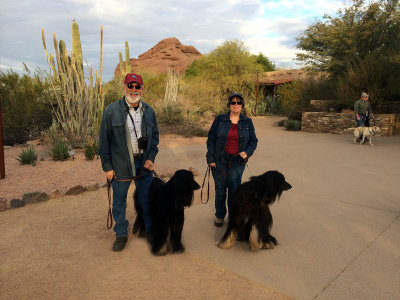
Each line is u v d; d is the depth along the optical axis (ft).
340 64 64.44
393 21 59.98
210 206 17.70
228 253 12.19
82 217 16.02
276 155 32.78
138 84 11.88
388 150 35.37
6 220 15.65
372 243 12.78
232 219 12.39
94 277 10.64
